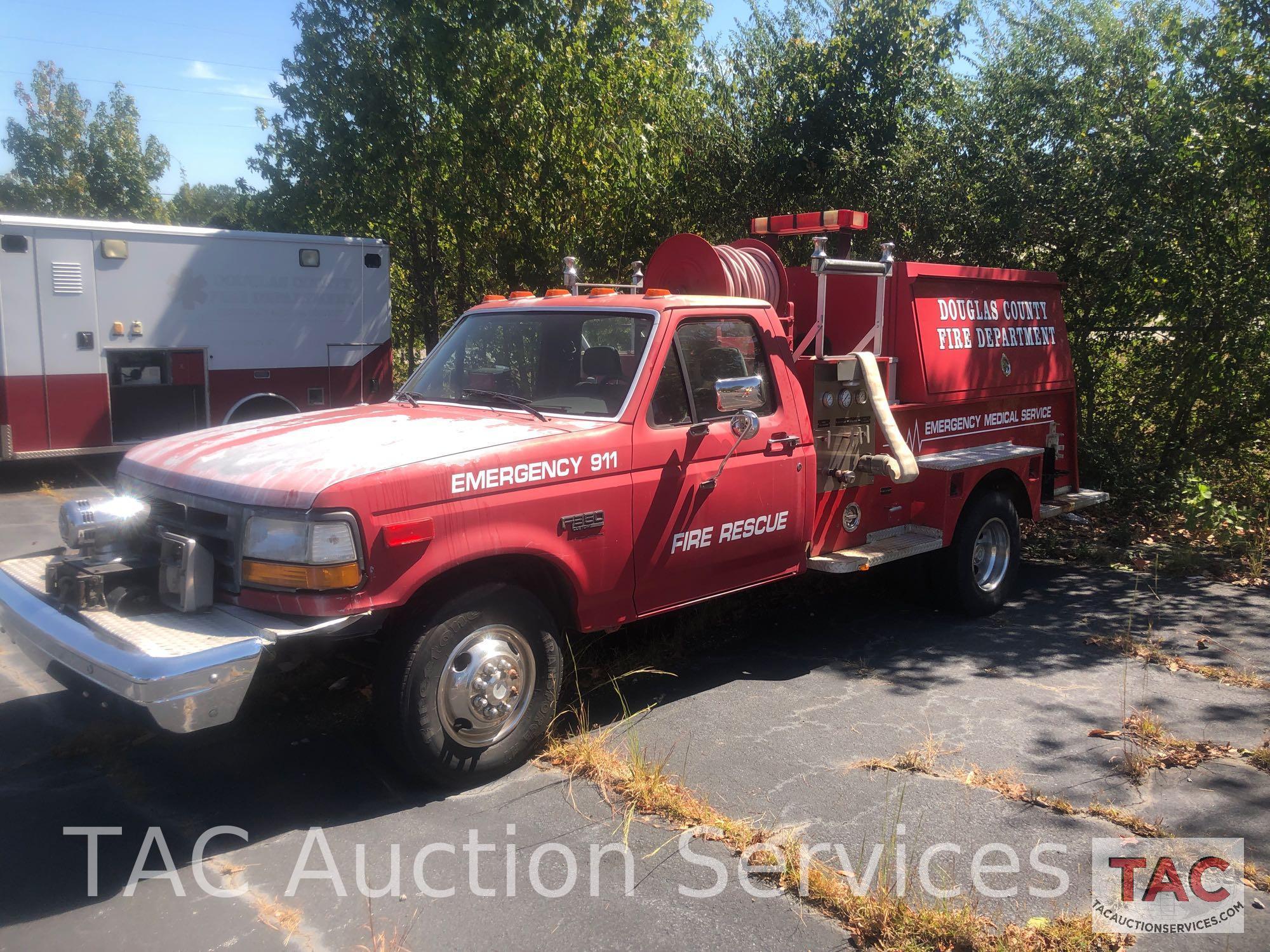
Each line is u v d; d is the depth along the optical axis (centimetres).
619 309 488
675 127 1209
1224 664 565
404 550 370
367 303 1227
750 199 1169
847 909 323
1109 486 973
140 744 446
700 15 1325
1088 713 493
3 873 341
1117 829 379
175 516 404
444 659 391
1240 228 920
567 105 1146
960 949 307
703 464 482
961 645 601
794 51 1134
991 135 998
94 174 3059
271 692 504
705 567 494
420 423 454
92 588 371
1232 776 424
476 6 1091
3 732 455
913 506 626
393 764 429
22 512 910
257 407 1147
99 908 322
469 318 557
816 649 592
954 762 436
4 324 980
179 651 333
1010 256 1017
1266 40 863
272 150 1312
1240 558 809
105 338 1034
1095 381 1030
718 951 305
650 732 465
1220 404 969
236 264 1112
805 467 535
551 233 1183
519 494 409
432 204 1268
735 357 510
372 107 1199
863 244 1087
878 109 1109
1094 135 962
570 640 565
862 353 564
